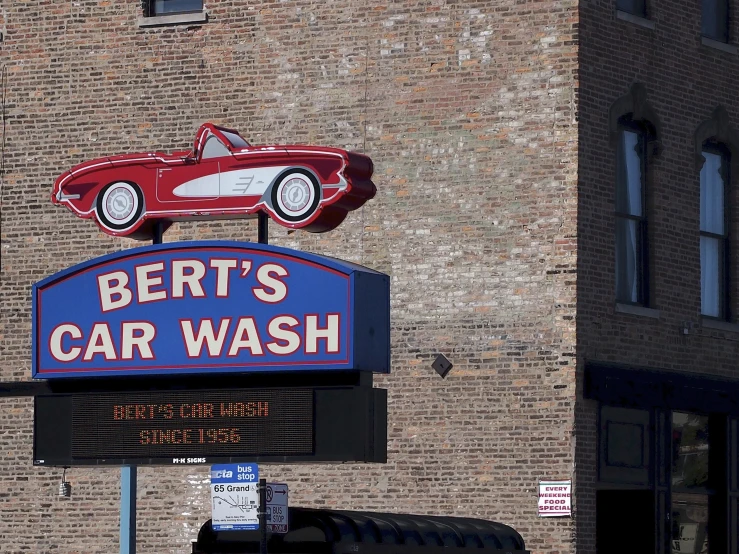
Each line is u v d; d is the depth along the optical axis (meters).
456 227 35.72
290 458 26.73
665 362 36.91
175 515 37.12
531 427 34.69
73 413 28.05
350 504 35.91
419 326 35.81
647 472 36.34
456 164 35.81
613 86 36.03
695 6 38.44
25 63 39.34
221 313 27.81
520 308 35.03
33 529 38.34
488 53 35.78
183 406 27.48
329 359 27.09
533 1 35.53
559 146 35.09
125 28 38.62
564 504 34.19
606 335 35.41
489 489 34.84
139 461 27.53
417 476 35.44
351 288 27.14
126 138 38.41
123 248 38.19
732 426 38.72
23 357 38.78
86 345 28.38
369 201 36.44
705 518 38.16
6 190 39.25
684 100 37.94
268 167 29.97
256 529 26.50
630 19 36.59
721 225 39.25
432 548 29.53
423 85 36.22
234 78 37.66
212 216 30.23
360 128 36.59
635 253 36.94
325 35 37.03
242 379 27.53
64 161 38.84
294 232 37.09
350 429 26.56
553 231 34.94
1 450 38.72
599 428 35.09
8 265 39.09
